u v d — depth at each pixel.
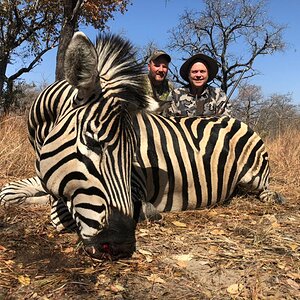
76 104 2.50
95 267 2.46
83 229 2.35
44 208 3.61
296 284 2.41
